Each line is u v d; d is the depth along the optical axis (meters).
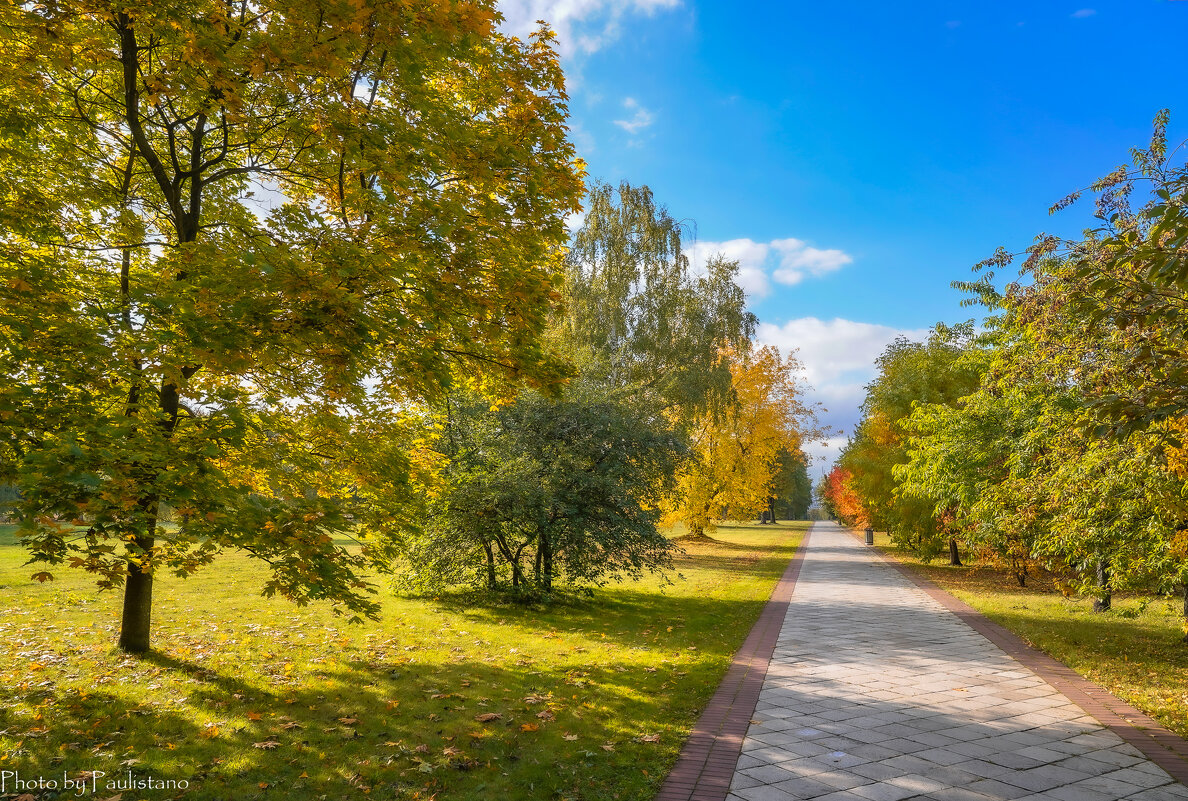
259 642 8.58
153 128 7.82
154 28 5.64
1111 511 8.03
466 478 11.91
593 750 5.17
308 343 5.59
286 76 5.83
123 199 7.04
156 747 4.91
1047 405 9.69
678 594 15.34
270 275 5.23
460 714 5.95
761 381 31.56
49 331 4.98
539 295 6.88
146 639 7.64
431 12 6.05
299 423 7.18
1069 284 7.20
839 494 43.66
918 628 10.95
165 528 5.62
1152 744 5.39
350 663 7.67
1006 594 15.57
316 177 7.21
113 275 6.81
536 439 13.24
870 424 25.41
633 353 24.30
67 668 6.79
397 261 5.98
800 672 7.84
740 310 26.03
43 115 6.45
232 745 5.02
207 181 7.41
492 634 9.98
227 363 5.17
